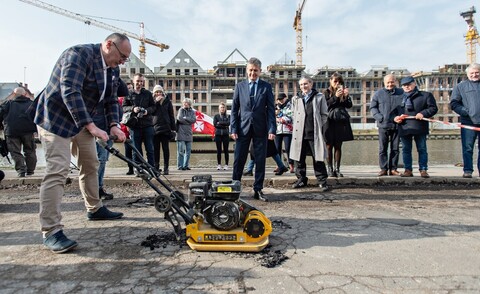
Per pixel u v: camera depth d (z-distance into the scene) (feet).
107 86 12.33
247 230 10.00
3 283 8.00
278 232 11.90
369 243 10.73
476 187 20.65
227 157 29.43
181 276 8.34
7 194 19.33
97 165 13.19
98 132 10.25
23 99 23.67
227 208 9.96
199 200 10.54
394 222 13.12
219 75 242.37
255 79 17.19
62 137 10.45
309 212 14.80
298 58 298.35
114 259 9.45
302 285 7.84
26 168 24.58
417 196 18.24
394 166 23.13
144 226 12.64
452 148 92.63
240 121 17.43
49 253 9.95
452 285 7.84
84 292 7.53
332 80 21.79
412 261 9.27
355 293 7.45
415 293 7.47
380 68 270.05
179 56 242.37
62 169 10.38
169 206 10.28
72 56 10.46
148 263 9.15
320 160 19.13
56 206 10.24
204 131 36.17
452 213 14.55
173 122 25.48
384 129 22.45
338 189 20.36
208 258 9.49
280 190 20.20
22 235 11.71
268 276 8.32
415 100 21.34
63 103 10.46
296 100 20.47
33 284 7.94
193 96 236.84
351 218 13.75
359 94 265.54
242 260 9.34
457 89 21.68
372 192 19.42
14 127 23.11
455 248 10.27
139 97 22.71
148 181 10.42
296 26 299.58
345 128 21.81
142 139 23.38
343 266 8.94
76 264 9.12
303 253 9.87
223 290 7.59
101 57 11.41
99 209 13.48
